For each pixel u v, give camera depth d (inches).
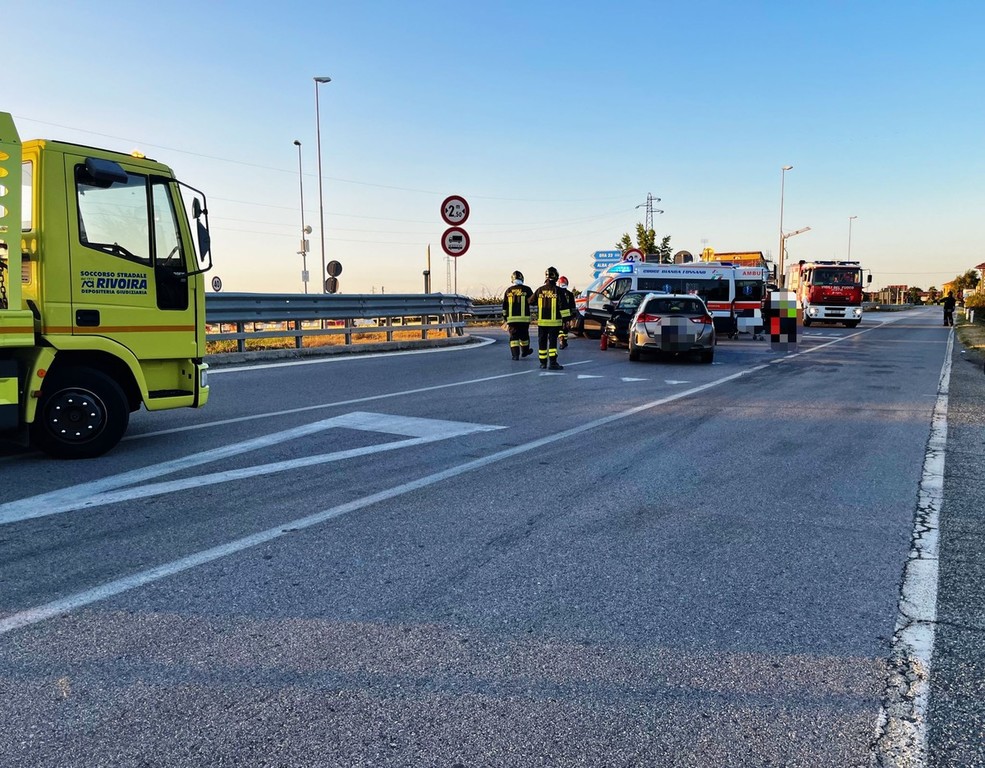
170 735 103.0
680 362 624.1
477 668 121.5
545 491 222.2
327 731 104.3
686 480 237.0
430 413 350.6
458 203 706.2
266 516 195.2
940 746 102.3
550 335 542.6
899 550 177.3
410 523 191.6
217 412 348.5
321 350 634.2
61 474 234.2
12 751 99.0
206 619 137.1
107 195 254.1
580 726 106.3
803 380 499.5
